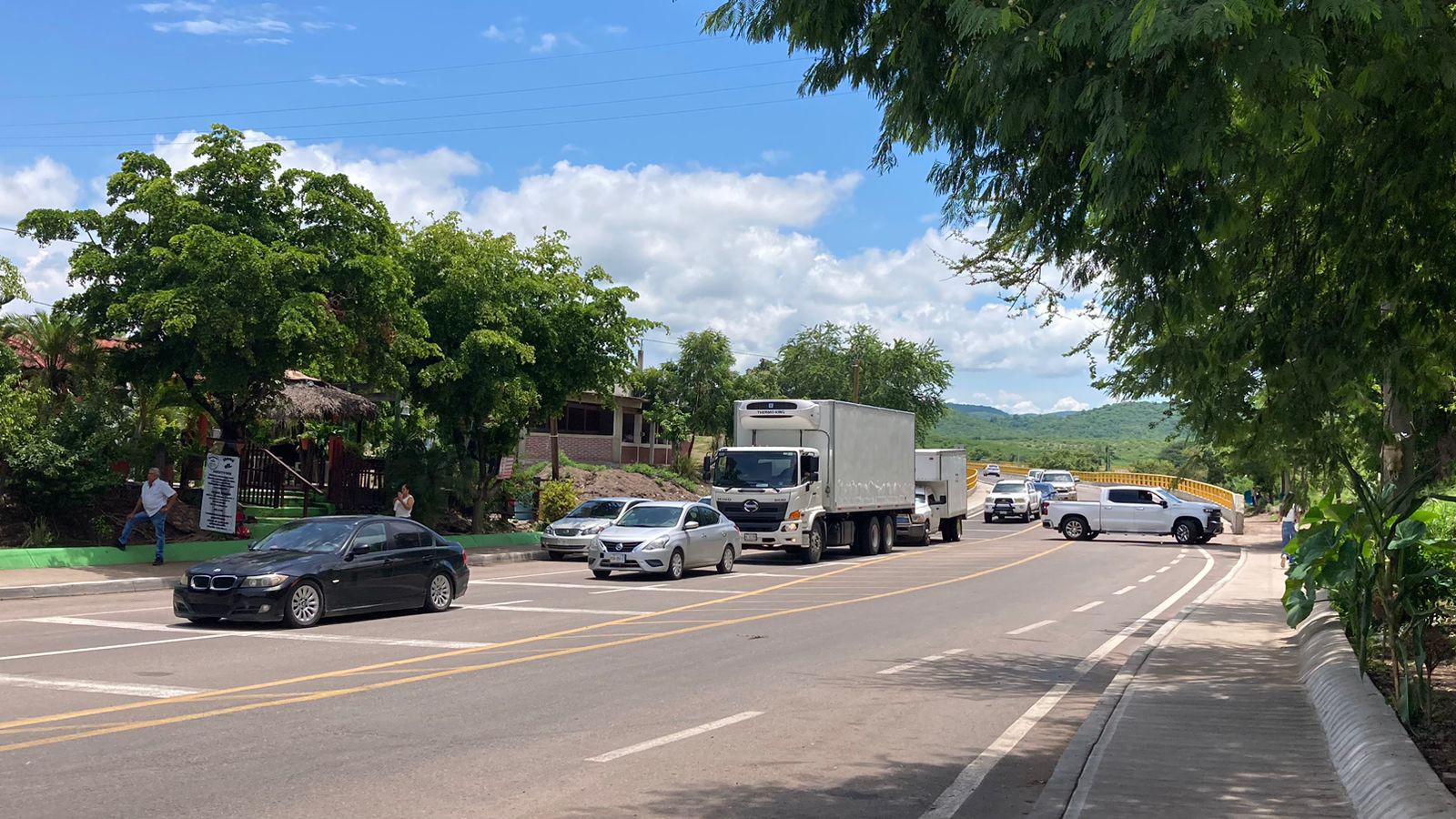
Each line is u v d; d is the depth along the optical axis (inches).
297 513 1072.2
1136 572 1049.5
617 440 2279.8
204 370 855.7
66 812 243.6
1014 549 1397.6
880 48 283.4
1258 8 199.6
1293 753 294.0
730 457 1102.4
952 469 1585.9
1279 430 327.0
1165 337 325.1
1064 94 241.6
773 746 322.3
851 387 2893.7
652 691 407.5
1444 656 397.4
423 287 1114.1
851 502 1188.5
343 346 869.2
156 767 283.9
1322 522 353.4
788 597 770.8
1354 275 323.9
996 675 458.9
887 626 617.0
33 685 397.7
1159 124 228.7
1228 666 454.9
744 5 292.4
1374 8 208.8
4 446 799.1
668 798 264.7
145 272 836.0
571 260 1213.1
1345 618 430.9
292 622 567.2
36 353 965.2
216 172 871.1
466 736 327.0
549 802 258.8
